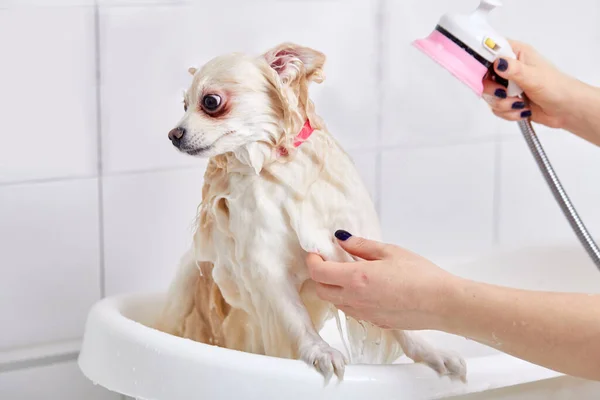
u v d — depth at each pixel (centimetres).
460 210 179
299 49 95
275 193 98
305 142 99
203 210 104
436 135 173
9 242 141
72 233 145
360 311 95
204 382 97
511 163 183
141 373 101
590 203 192
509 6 177
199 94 94
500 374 103
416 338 103
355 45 161
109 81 143
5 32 135
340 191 101
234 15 151
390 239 172
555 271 163
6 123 137
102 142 145
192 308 115
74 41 140
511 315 89
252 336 108
